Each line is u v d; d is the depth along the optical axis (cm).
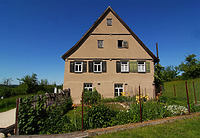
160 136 471
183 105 798
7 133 506
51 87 2448
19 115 472
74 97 1473
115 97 1507
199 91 1639
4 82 2470
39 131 501
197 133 493
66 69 1517
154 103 736
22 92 2033
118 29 1634
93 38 1592
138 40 1614
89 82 1514
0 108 1216
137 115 615
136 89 1551
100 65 1577
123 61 1593
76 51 1549
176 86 2445
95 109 549
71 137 454
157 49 1662
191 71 3103
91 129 517
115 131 521
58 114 560
